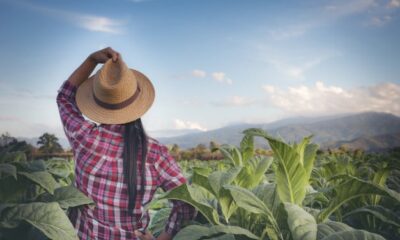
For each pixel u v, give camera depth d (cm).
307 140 285
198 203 255
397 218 284
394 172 545
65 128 268
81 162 254
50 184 287
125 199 249
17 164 320
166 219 335
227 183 260
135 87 257
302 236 205
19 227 290
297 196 262
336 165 512
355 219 360
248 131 284
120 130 256
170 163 261
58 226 241
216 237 238
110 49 277
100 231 252
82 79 288
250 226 280
